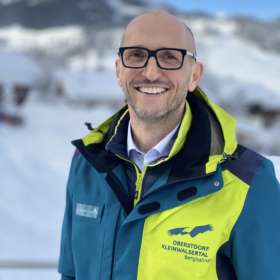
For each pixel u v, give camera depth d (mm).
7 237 7918
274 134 48969
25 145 24812
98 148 1933
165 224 1658
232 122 1762
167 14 1776
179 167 1667
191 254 1623
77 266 1844
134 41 1748
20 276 4293
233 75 175875
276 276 1595
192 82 1869
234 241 1626
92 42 177500
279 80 182500
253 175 1629
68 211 2039
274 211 1612
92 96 73438
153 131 1800
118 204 1789
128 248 1693
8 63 57125
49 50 176125
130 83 1765
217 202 1631
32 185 13680
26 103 57031
